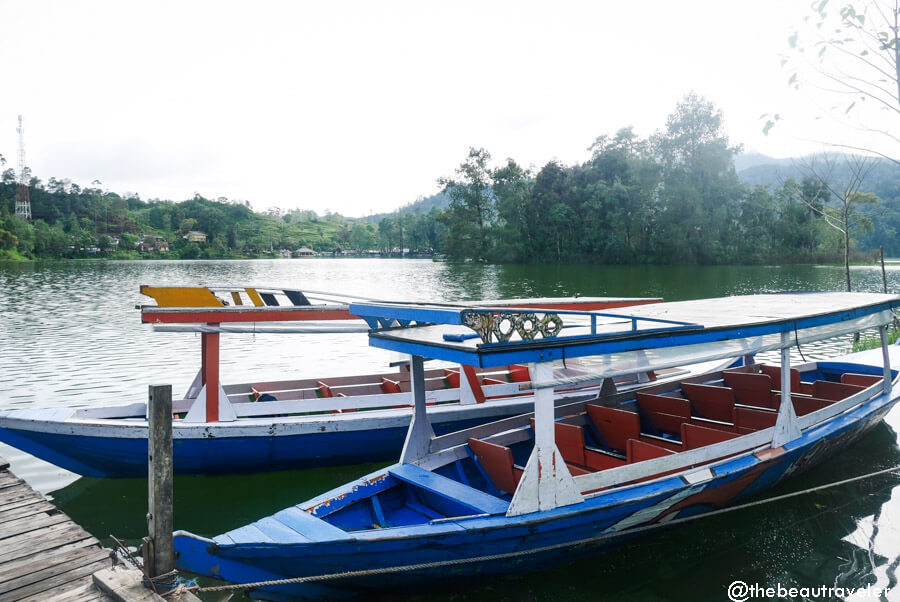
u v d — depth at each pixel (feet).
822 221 207.51
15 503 17.20
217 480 24.39
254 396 27.89
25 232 337.72
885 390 25.76
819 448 21.45
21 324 68.49
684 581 16.49
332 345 58.85
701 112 206.69
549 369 14.90
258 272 206.80
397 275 177.06
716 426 22.76
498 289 118.32
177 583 12.29
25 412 23.79
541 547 15.44
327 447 24.72
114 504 22.25
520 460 21.50
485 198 259.80
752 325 18.56
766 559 17.54
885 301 25.22
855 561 17.33
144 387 39.70
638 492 16.31
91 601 12.14
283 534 14.16
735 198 212.43
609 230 217.77
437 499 17.15
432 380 31.24
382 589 14.98
